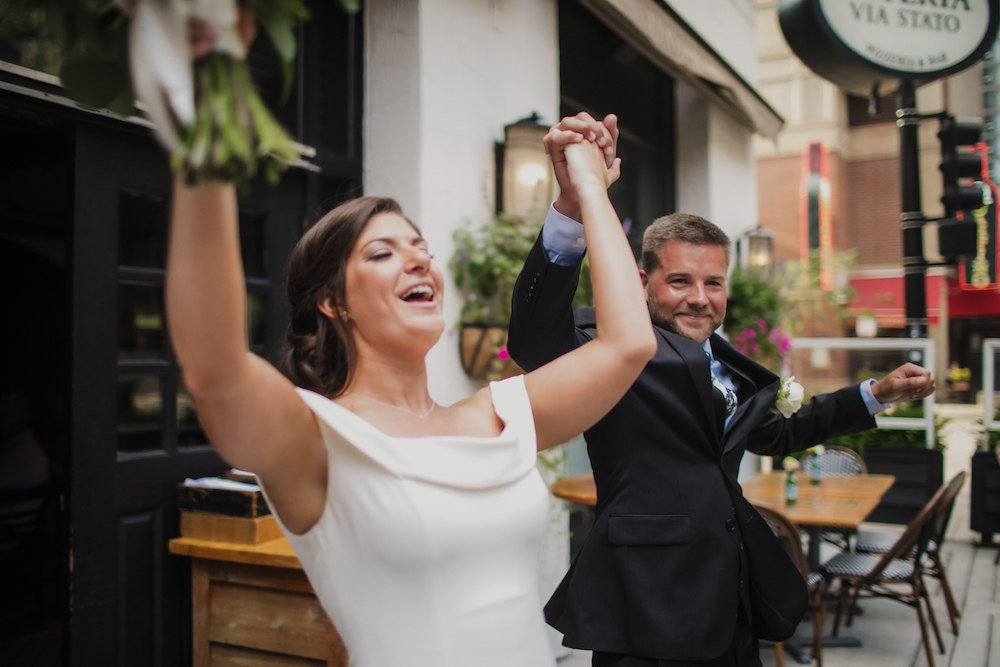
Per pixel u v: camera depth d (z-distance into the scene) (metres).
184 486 2.72
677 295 1.86
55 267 5.14
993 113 19.39
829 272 11.16
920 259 5.61
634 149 5.81
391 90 3.33
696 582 1.64
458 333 3.40
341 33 3.38
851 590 5.26
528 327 1.55
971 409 19.50
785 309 7.26
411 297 1.15
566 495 3.75
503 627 1.03
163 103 0.62
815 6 5.05
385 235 1.15
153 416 2.75
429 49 3.30
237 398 0.88
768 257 6.61
